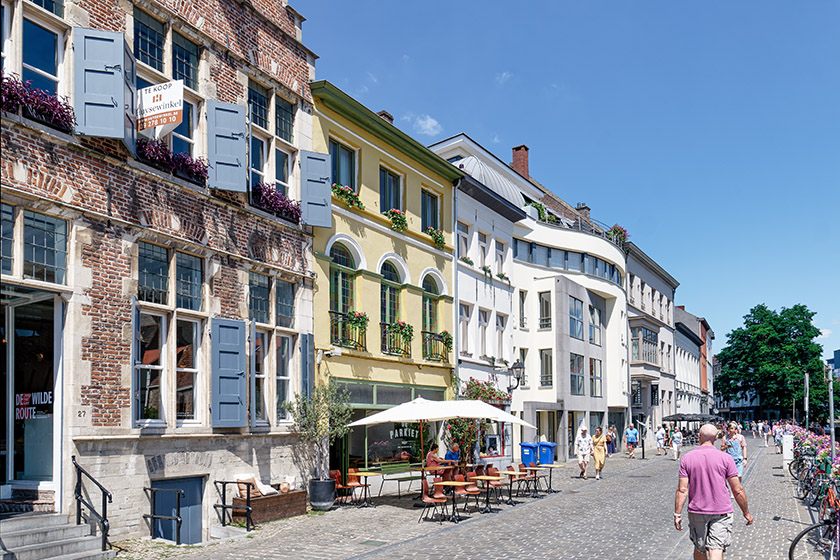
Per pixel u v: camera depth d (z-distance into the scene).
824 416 67.75
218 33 14.62
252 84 15.85
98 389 11.20
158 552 10.80
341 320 18.09
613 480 23.41
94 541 10.29
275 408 15.38
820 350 68.06
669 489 20.58
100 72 11.34
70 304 10.92
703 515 7.77
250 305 15.02
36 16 10.95
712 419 56.00
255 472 14.55
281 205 15.84
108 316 11.48
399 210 21.36
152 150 12.52
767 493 19.38
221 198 14.27
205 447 13.30
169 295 12.95
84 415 10.93
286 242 16.16
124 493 11.51
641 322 45.16
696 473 7.88
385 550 11.28
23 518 9.88
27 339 11.23
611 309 42.00
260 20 15.94
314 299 17.03
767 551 11.02
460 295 24.31
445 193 23.72
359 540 12.16
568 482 22.73
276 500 14.23
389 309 20.41
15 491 10.93
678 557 10.57
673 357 58.09
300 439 15.98
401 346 20.47
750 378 69.75
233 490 13.77
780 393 68.19
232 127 14.30
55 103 10.77
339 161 18.97
